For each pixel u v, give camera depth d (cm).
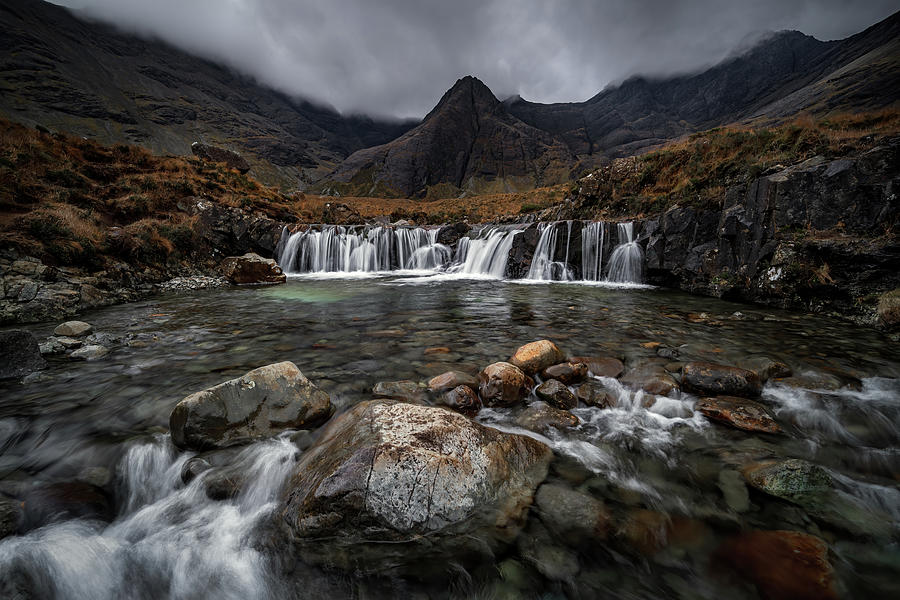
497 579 234
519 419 418
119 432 400
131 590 245
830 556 238
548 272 1848
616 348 672
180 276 1593
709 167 1678
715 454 358
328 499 266
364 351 665
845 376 539
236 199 2397
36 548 258
